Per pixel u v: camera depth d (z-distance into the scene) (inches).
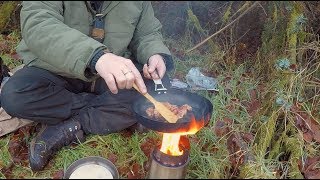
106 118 25.5
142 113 22.8
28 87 23.4
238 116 28.7
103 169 21.4
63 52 21.7
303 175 23.5
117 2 24.0
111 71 21.3
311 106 28.1
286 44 31.8
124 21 24.5
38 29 22.1
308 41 32.8
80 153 24.6
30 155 23.5
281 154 24.8
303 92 28.9
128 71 21.3
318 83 29.2
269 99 28.2
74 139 25.3
